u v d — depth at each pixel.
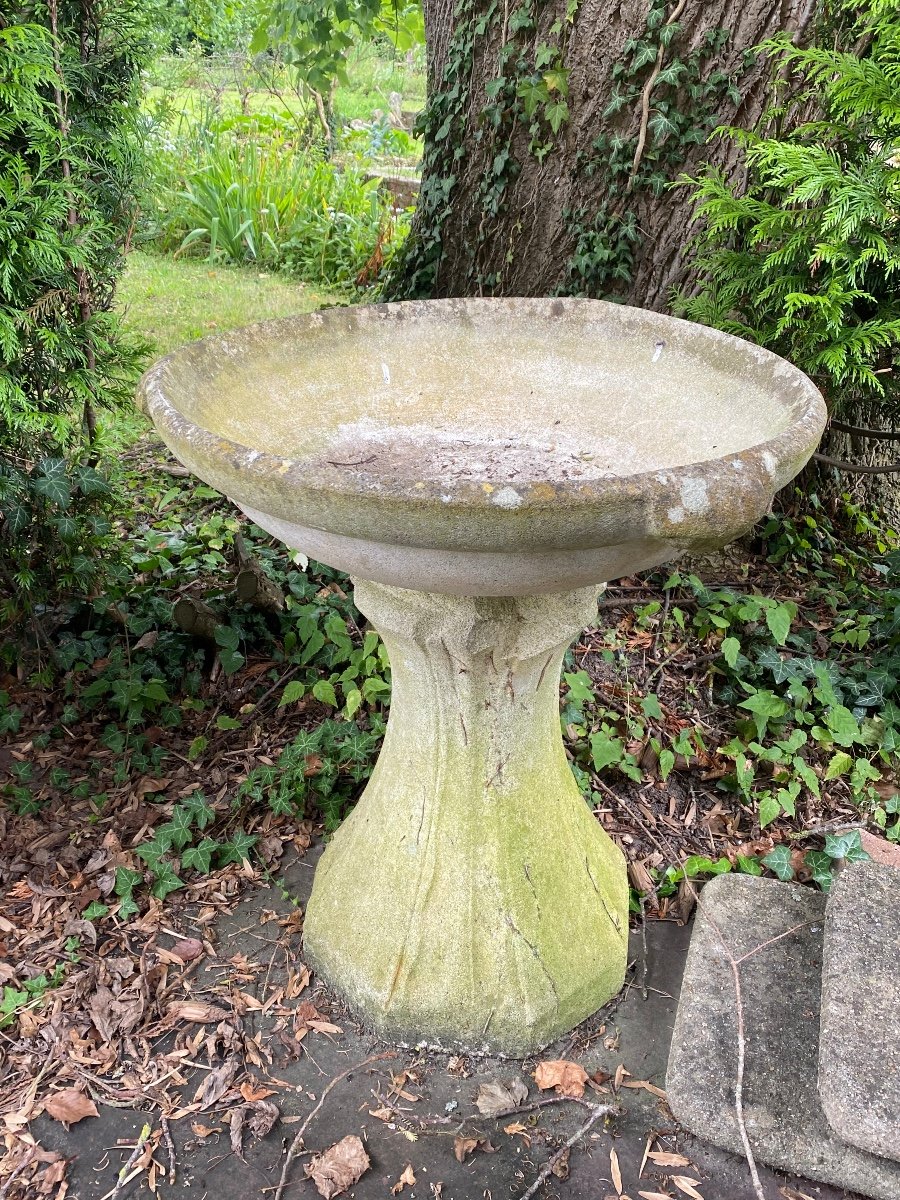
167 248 6.91
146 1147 1.70
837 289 2.50
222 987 1.99
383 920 1.88
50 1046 1.86
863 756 2.62
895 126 2.52
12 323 2.24
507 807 1.82
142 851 2.21
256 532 3.33
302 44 5.57
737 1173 1.67
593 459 1.71
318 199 6.88
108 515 2.80
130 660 2.71
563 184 3.25
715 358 1.73
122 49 2.60
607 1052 1.89
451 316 1.96
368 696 2.58
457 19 3.40
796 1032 1.79
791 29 2.82
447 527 1.14
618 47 2.99
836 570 3.45
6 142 2.26
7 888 2.19
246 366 1.72
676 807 2.47
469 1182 1.66
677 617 2.91
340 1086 1.81
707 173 2.98
